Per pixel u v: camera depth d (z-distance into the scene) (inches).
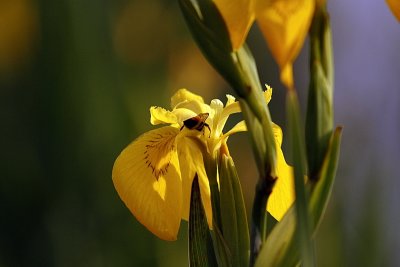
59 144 46.8
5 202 45.9
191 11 29.0
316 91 28.7
